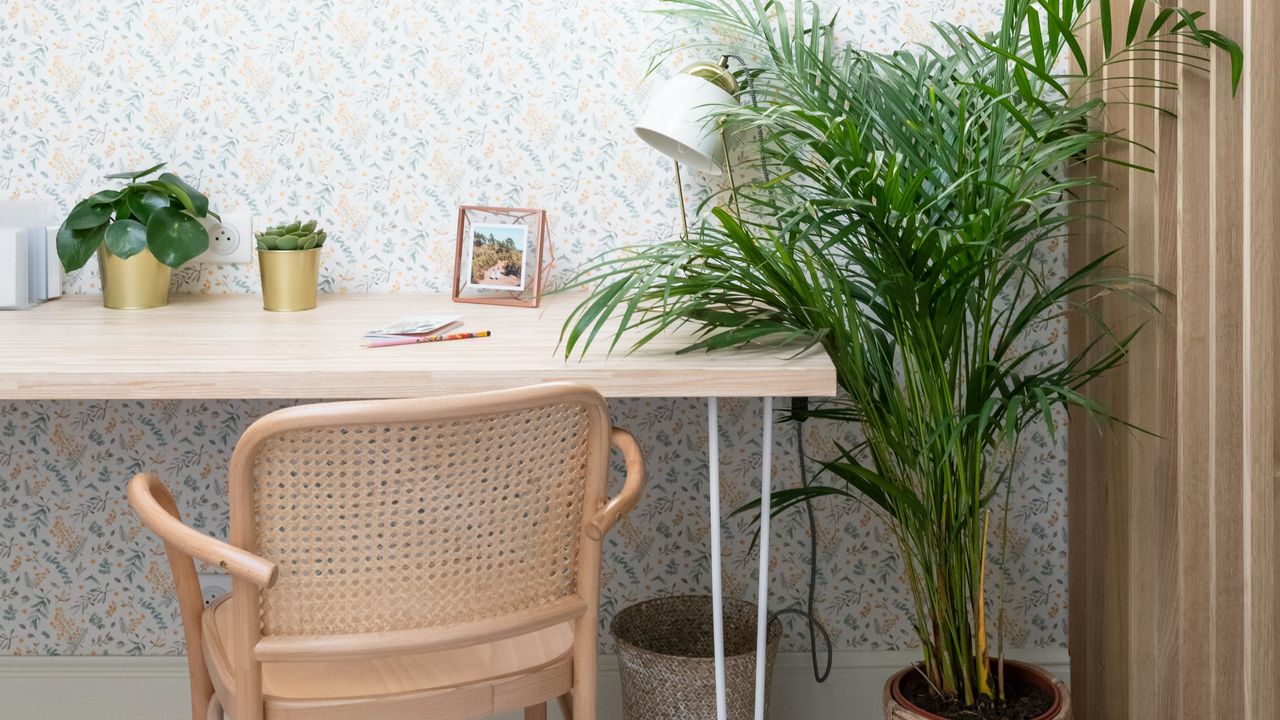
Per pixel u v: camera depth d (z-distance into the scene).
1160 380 1.82
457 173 2.14
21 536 2.22
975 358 1.84
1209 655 1.72
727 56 2.01
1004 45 1.78
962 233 1.58
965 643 1.75
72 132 2.13
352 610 1.30
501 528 1.33
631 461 1.46
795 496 1.78
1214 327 1.60
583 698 1.43
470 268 2.05
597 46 2.11
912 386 1.68
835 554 2.22
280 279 1.95
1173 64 1.74
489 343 1.67
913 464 1.70
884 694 1.82
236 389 1.47
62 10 2.10
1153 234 1.83
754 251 1.57
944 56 2.09
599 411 1.34
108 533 2.21
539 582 1.38
